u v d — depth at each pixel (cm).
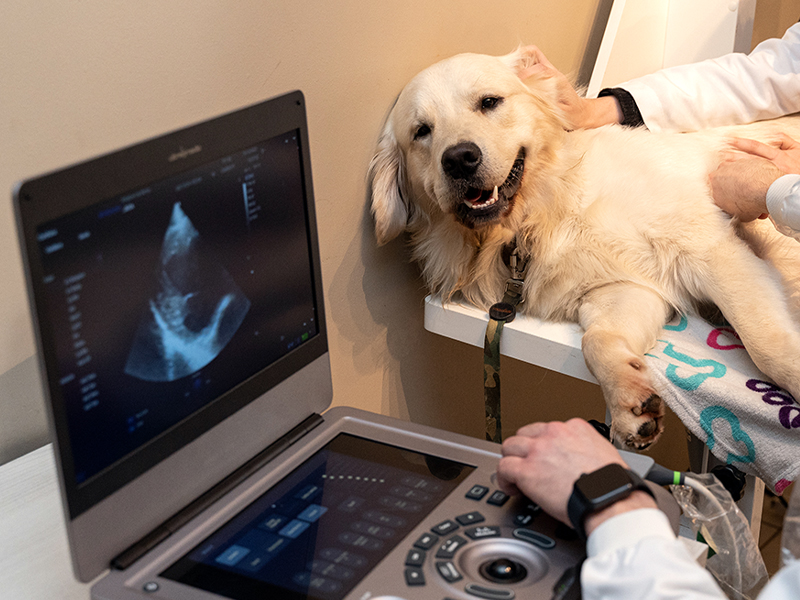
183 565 66
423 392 164
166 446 69
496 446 81
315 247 84
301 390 86
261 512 73
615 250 136
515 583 63
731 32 184
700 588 55
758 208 128
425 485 76
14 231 93
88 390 60
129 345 63
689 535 106
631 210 136
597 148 144
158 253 64
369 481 77
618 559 58
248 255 75
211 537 70
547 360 129
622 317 125
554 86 149
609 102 159
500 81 136
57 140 93
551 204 141
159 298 65
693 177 138
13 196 52
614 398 110
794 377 110
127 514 66
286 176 78
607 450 71
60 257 56
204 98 107
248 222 74
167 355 67
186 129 65
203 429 73
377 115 137
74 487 60
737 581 97
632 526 61
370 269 144
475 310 143
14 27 85
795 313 125
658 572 56
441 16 141
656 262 136
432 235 147
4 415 99
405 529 69
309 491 76
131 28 96
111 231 60
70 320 57
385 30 131
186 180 66
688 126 161
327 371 89
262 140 74
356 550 67
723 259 129
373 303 146
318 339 87
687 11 188
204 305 70
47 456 100
